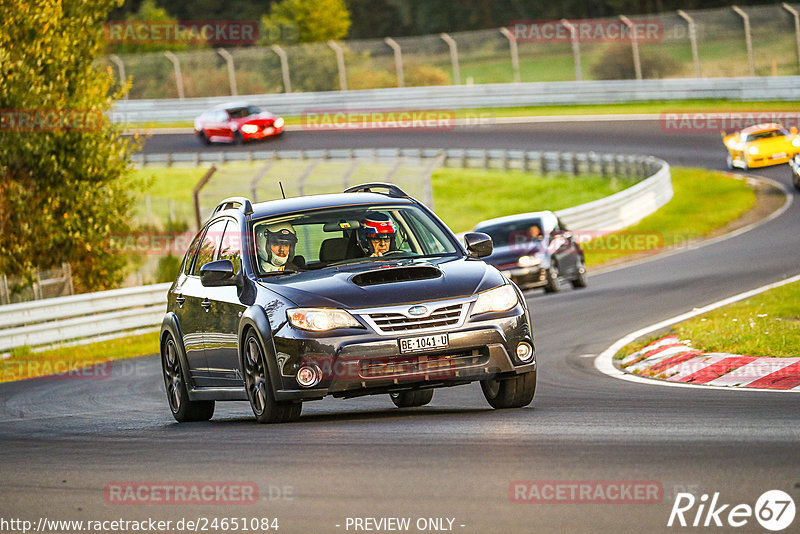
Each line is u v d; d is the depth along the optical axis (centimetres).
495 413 2750
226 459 2291
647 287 6725
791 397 2789
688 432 2239
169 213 13875
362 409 3291
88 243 9206
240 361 2866
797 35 17738
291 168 15725
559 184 14288
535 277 7144
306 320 2627
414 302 2634
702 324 4438
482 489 1806
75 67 9056
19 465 2520
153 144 18638
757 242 8550
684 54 19525
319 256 2942
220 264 2878
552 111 18062
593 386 3406
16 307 6869
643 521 1570
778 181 12119
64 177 8969
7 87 8462
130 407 3991
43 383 5375
